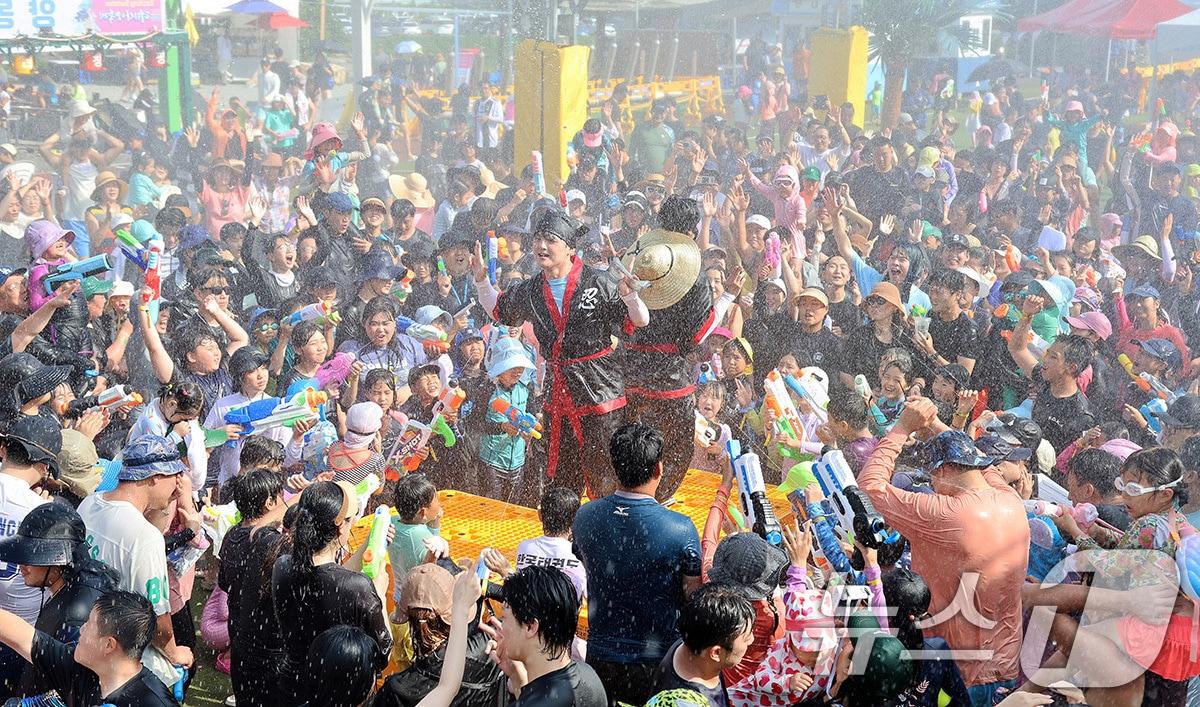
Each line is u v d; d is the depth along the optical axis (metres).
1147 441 7.33
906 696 3.82
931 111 27.55
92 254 12.08
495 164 16.89
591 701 3.54
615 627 4.31
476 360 7.75
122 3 19.23
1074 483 5.42
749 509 4.50
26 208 12.22
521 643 3.54
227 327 7.87
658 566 4.22
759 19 32.00
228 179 14.05
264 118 21.78
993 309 8.91
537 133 17.75
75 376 6.77
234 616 4.71
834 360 8.14
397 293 8.84
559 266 5.87
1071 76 28.61
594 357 5.93
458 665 3.68
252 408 6.31
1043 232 12.15
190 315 8.23
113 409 6.04
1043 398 7.40
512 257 10.22
